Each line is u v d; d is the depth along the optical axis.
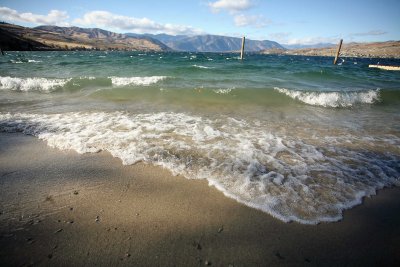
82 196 2.73
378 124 6.05
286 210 2.58
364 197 2.88
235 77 13.16
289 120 6.18
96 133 4.70
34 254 1.92
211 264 1.90
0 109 6.43
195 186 2.99
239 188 2.95
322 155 4.04
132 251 1.99
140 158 3.70
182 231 2.24
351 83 13.30
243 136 4.82
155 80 11.05
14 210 2.44
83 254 1.94
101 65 19.69
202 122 5.68
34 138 4.42
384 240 2.22
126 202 2.65
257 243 2.13
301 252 2.06
